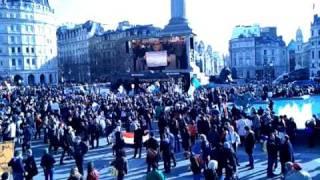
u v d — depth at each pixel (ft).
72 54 629.92
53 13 554.87
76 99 158.20
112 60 507.71
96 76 532.73
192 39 274.98
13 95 203.10
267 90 203.21
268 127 88.12
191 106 120.26
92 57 552.00
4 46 488.02
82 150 68.95
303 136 90.68
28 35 506.89
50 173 64.64
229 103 165.37
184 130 83.87
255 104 181.47
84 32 597.93
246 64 596.70
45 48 529.86
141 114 115.24
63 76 622.95
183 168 75.92
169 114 107.96
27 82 505.66
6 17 487.20
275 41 597.93
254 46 589.73
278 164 75.10
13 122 101.71
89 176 49.88
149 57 247.70
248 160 79.51
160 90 195.93
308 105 185.78
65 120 110.22
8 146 71.56
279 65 597.52
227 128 75.56
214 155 58.85
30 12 506.89
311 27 480.64
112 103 133.69
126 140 97.60
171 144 76.48
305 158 79.30
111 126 102.32
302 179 45.03
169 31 300.81
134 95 180.04
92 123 97.81
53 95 194.08
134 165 79.61
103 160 85.25
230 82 324.19
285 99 192.34
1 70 485.56
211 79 327.26
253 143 73.36
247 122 91.86
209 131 78.07
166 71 244.22
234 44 606.14
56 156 90.07
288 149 62.54
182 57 243.60
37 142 108.27
